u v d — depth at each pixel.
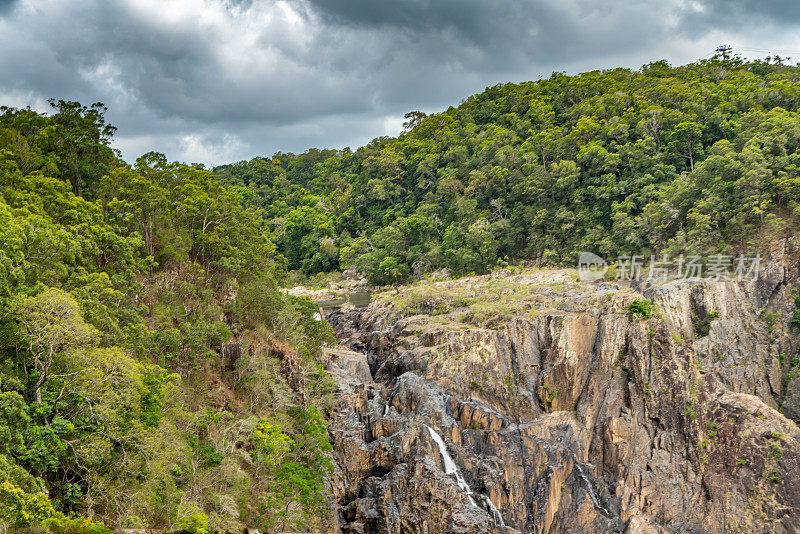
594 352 97.62
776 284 109.81
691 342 100.81
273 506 63.78
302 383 86.69
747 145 132.00
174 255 82.75
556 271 144.88
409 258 190.00
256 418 71.38
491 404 94.12
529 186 176.50
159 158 96.69
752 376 101.44
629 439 89.06
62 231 59.50
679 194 135.88
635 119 173.50
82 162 88.31
